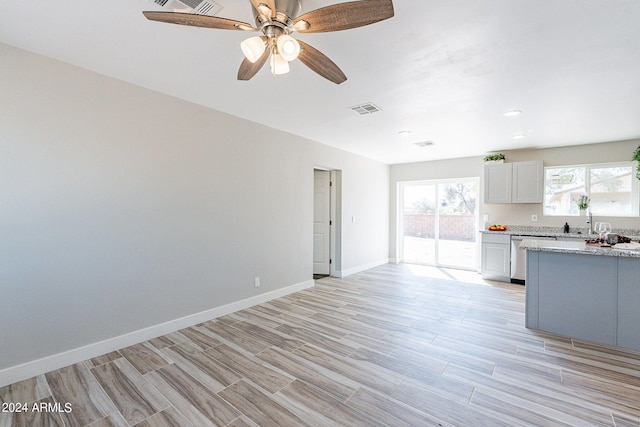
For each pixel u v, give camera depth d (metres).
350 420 1.74
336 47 2.06
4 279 2.10
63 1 1.64
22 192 2.16
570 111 3.28
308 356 2.50
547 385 2.09
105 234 2.56
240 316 3.44
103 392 2.01
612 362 2.41
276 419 1.76
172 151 2.99
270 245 4.04
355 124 3.85
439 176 6.34
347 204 5.59
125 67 2.42
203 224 3.26
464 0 1.59
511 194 5.23
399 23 1.79
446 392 2.01
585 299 2.77
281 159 4.17
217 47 2.12
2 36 1.99
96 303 2.51
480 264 5.64
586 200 4.76
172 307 3.01
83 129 2.43
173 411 1.83
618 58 2.17
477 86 2.68
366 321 3.29
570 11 1.67
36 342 2.22
